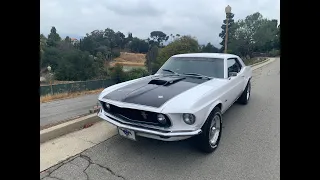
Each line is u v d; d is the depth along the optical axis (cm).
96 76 3906
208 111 298
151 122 283
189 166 288
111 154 317
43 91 2130
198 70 420
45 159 300
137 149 333
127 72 3125
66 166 285
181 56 474
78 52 4044
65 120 440
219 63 422
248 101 634
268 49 4681
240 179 261
